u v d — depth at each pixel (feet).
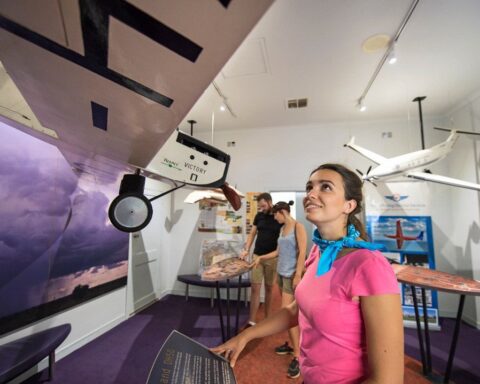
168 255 14.02
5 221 5.77
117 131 2.81
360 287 2.08
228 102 10.52
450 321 10.25
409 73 8.21
